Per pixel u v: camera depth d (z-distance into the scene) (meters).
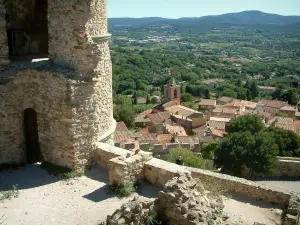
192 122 62.00
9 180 11.03
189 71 153.75
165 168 10.52
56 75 10.80
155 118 62.09
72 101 10.84
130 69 134.88
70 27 10.71
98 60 11.39
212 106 82.12
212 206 8.40
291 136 37.44
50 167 11.75
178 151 24.20
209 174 11.63
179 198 7.71
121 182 10.29
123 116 58.03
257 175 30.11
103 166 11.94
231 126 43.88
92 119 11.59
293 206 9.86
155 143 41.53
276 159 29.12
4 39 11.16
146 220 7.71
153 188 10.66
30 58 13.20
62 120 11.09
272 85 134.50
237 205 10.55
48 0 10.97
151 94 99.25
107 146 11.97
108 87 12.63
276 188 10.94
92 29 11.08
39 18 14.55
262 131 38.47
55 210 9.30
